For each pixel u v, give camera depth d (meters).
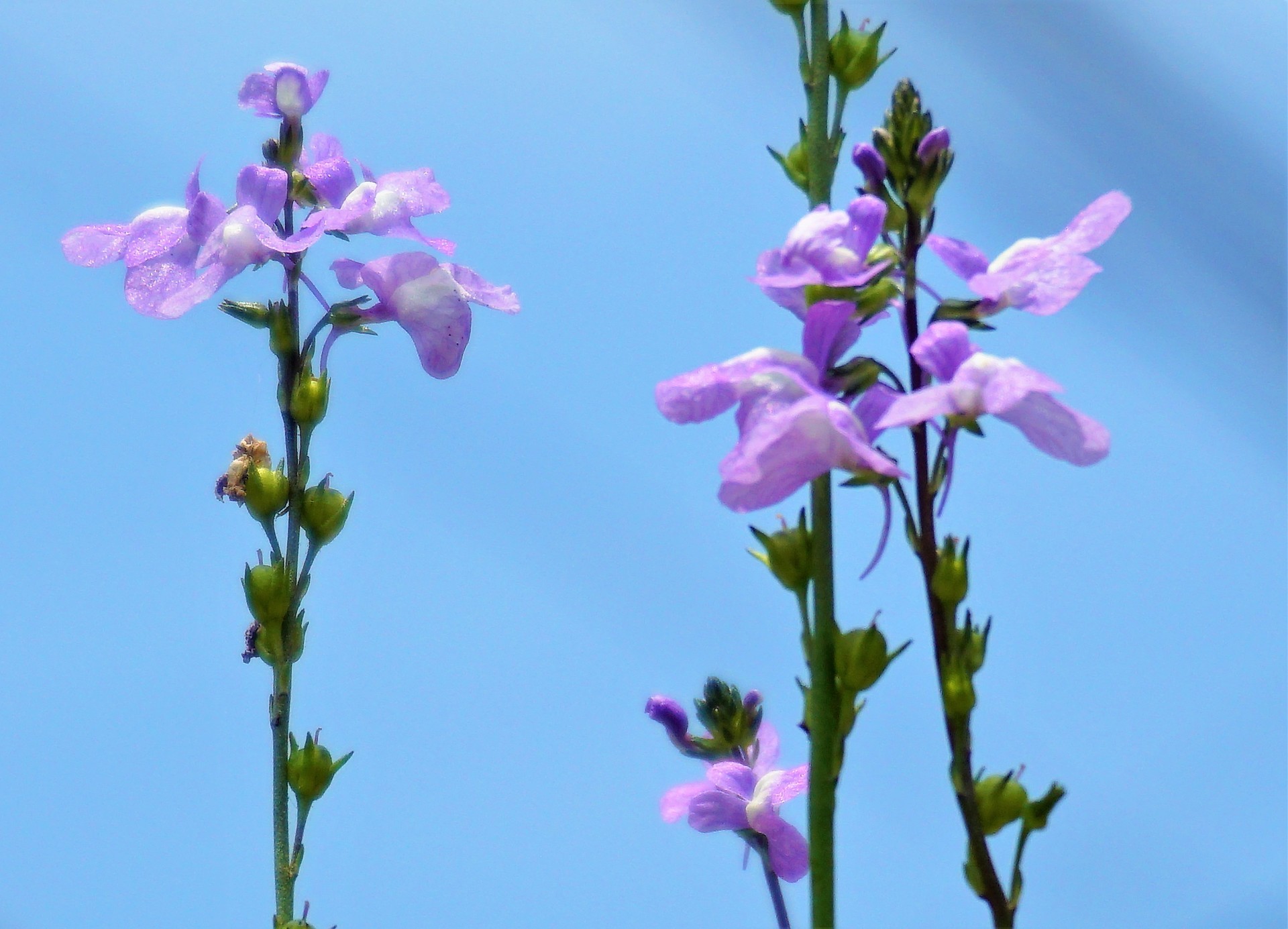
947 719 0.57
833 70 0.59
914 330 0.57
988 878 0.57
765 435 0.56
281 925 0.59
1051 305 0.57
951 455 0.57
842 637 0.57
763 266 0.57
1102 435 0.56
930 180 0.57
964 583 0.57
